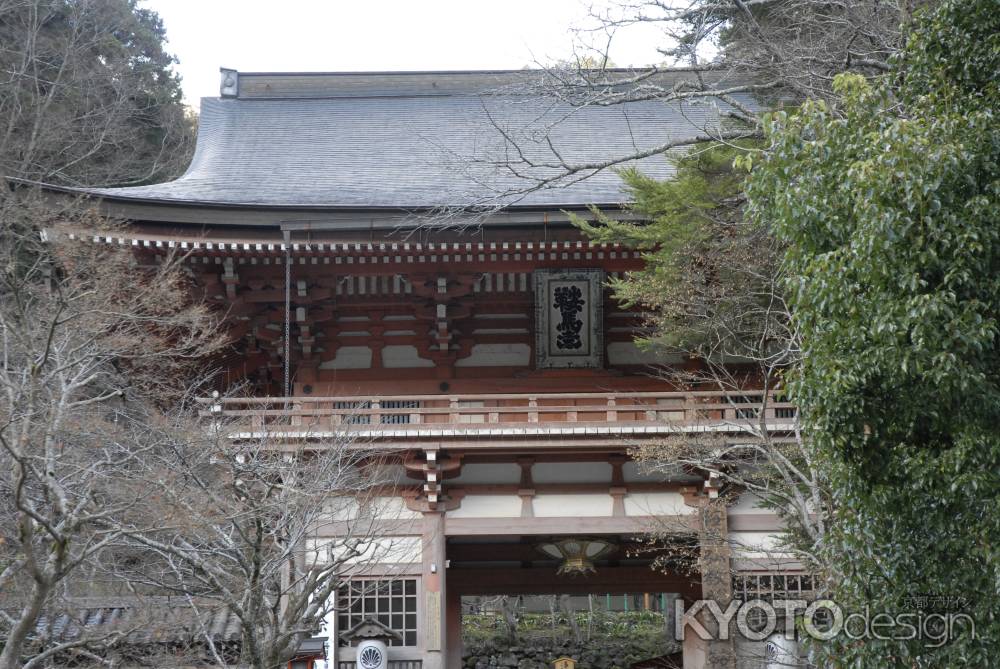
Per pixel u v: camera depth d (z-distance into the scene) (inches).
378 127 1354.6
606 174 1170.6
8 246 764.0
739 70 800.3
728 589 893.2
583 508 946.1
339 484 767.7
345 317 1031.0
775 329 800.9
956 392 417.7
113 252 848.3
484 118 1348.4
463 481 952.9
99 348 695.1
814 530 676.1
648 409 914.7
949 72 475.2
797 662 802.2
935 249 416.8
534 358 1024.9
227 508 598.2
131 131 1549.0
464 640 1633.9
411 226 950.4
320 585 671.1
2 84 1321.4
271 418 925.8
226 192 1147.3
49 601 568.4
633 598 1983.3
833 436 448.1
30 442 572.7
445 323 1003.3
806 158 457.4
